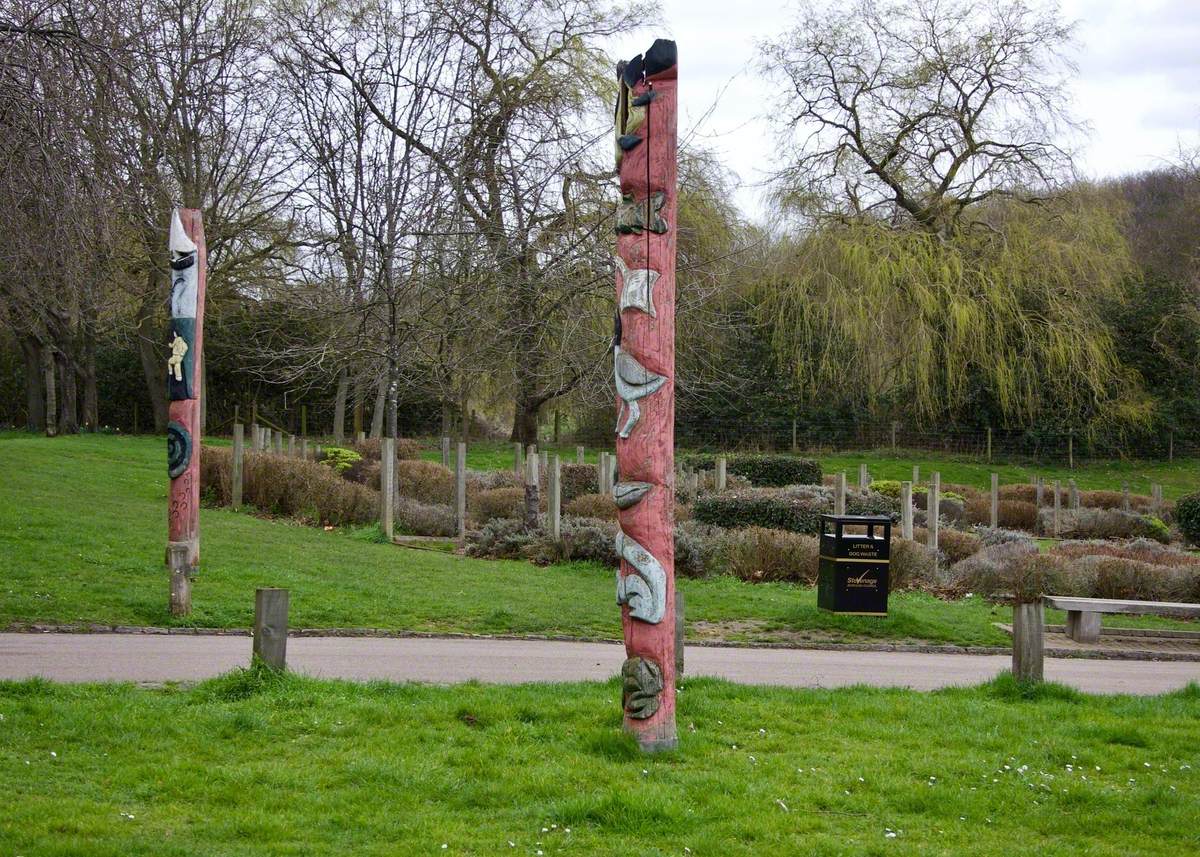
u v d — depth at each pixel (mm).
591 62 22547
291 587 13570
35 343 40625
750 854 5754
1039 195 33156
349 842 5715
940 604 15508
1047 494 31359
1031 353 32781
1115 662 12547
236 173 31250
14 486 20219
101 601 12070
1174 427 39969
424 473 24562
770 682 10242
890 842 6016
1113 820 6484
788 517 20500
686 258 20359
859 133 34375
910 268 31125
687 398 32250
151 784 6383
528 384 18797
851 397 36344
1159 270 44281
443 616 12875
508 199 18406
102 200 12211
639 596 7273
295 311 22438
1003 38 32969
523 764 6965
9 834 5484
